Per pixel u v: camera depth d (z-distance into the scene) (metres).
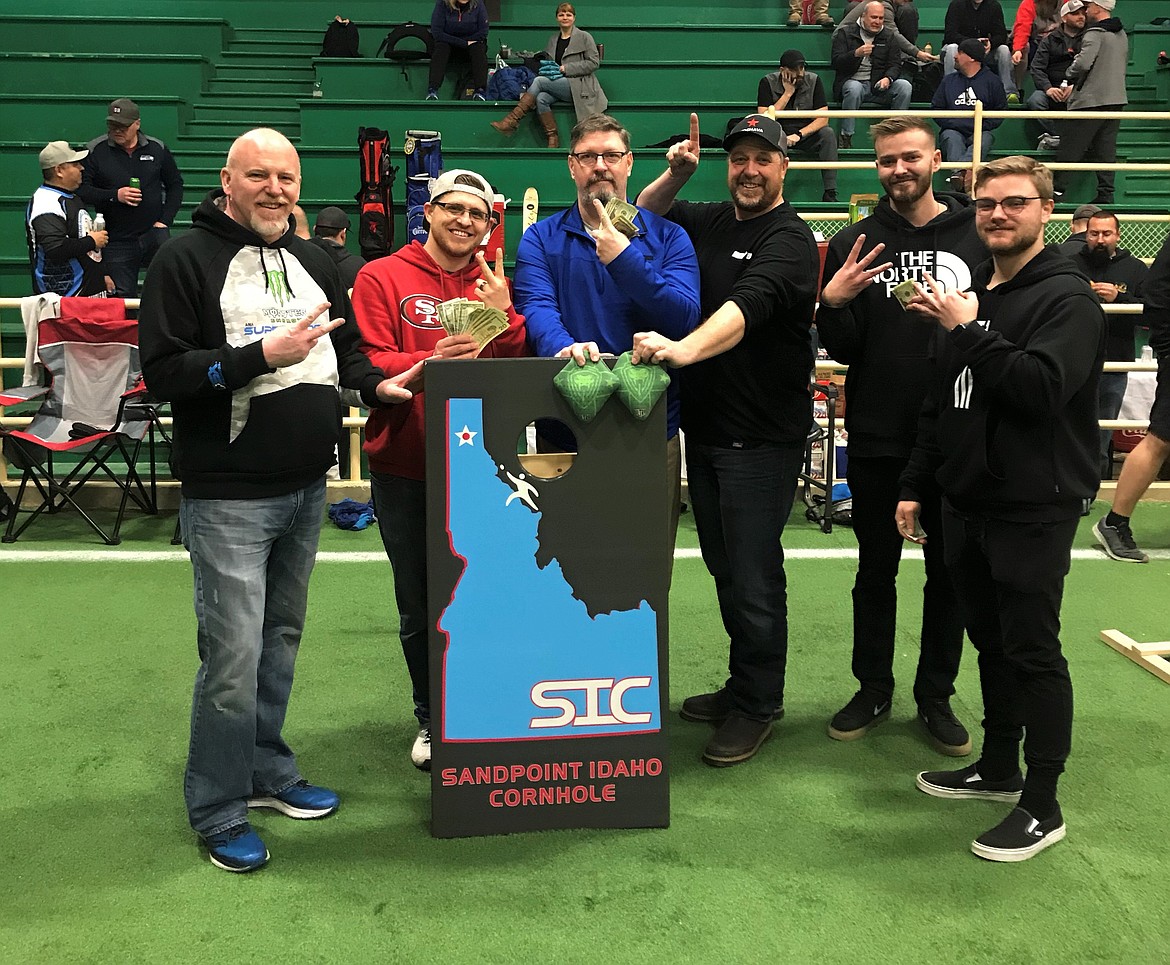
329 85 9.42
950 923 2.17
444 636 2.47
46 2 10.40
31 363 5.42
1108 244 6.00
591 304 2.76
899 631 3.99
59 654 3.71
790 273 2.72
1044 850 2.46
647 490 2.49
